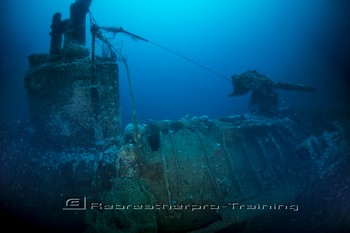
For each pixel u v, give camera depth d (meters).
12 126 7.60
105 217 5.00
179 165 5.72
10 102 9.66
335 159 6.34
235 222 5.17
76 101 6.20
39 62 6.96
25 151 6.90
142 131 6.36
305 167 6.36
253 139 6.91
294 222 6.02
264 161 6.51
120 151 5.63
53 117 6.44
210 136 6.62
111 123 6.48
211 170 5.80
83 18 6.93
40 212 6.16
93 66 6.15
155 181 5.52
